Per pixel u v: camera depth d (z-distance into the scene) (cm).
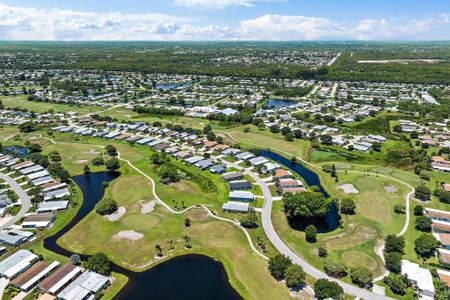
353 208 14712
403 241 11981
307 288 10388
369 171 19088
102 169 19400
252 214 13675
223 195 16262
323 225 14112
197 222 14000
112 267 11456
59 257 11794
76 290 9969
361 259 11781
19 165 19312
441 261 11512
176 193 16425
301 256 11956
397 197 16112
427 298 9912
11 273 10731
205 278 10981
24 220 13875
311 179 18375
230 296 10231
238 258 11888
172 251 12275
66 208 15100
